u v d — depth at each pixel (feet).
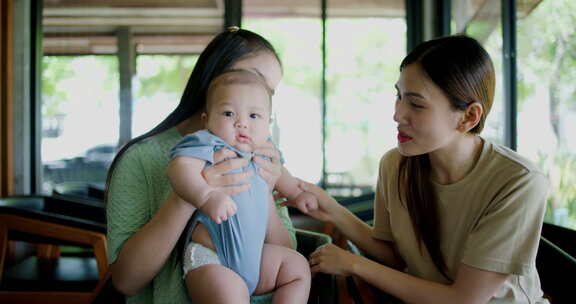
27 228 9.17
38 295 8.50
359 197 12.85
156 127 4.57
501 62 11.64
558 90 9.15
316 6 19.99
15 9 18.24
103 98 19.66
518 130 11.03
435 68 4.36
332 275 4.75
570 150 8.74
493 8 12.42
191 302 4.11
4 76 17.48
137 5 19.72
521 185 4.43
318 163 20.08
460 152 4.75
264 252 4.28
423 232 4.97
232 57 4.58
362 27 20.01
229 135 4.13
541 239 5.16
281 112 20.01
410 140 4.64
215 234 4.00
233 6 19.70
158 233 3.85
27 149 18.61
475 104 4.43
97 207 11.44
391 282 4.56
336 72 20.11
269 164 4.31
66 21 19.45
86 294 8.48
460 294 4.44
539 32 9.90
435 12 18.85
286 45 20.04
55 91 19.39
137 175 4.31
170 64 19.80
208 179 3.83
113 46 19.66
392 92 20.11
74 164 19.45
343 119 20.16
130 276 3.99
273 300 4.16
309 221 17.21
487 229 4.45
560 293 4.87
